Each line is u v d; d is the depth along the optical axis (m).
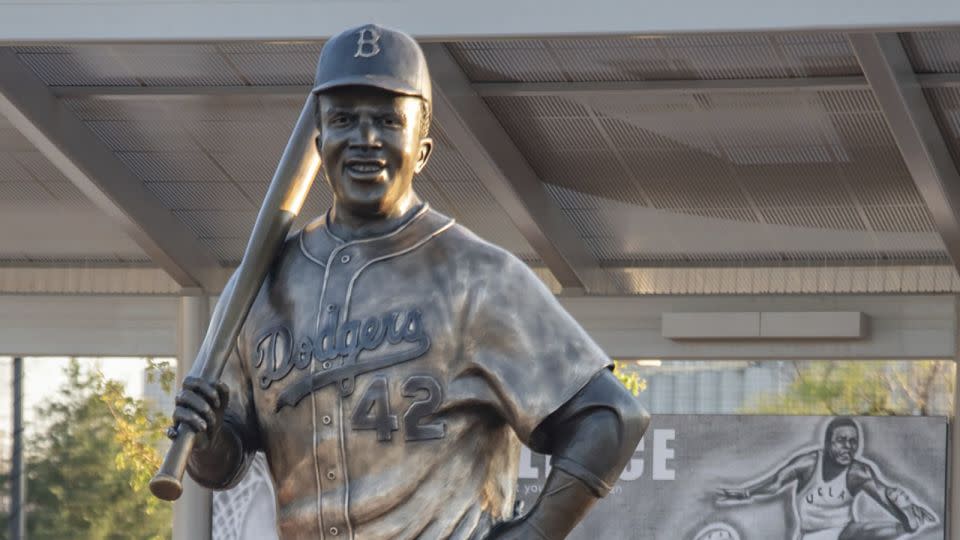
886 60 14.33
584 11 13.95
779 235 18.67
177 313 20.55
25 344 21.02
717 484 18.42
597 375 4.15
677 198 18.31
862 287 18.81
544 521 4.12
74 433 34.53
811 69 15.84
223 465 4.27
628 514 18.61
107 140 18.14
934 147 15.63
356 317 4.17
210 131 17.92
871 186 17.61
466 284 4.18
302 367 4.17
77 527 34.28
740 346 19.19
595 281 19.42
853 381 26.70
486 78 16.56
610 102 16.78
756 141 17.16
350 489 4.12
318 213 18.89
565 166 17.88
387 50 4.17
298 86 17.08
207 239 19.56
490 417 4.17
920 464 17.94
